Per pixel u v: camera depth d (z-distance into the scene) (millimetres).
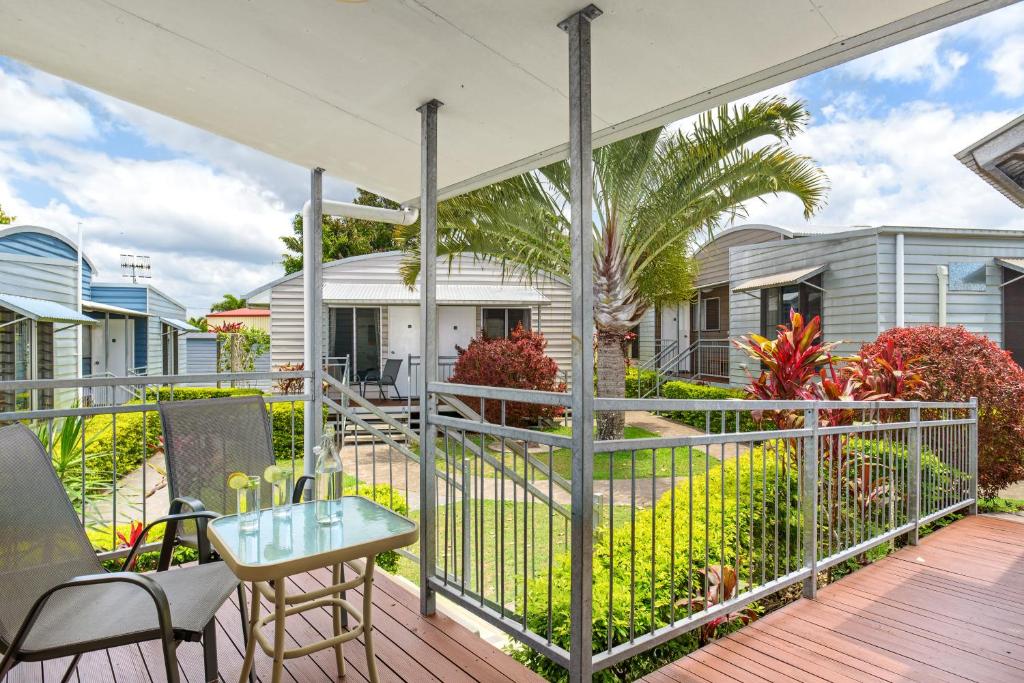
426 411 2504
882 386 5023
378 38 2039
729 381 11422
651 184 7148
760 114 6180
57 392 8781
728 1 1746
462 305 11367
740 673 2088
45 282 8711
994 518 4449
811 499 2820
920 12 1791
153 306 14516
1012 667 2162
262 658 2119
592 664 1822
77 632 1561
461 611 2980
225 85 2447
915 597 2834
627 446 1967
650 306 8672
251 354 16172
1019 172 3574
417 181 3576
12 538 1648
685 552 2869
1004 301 7707
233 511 2555
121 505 5414
